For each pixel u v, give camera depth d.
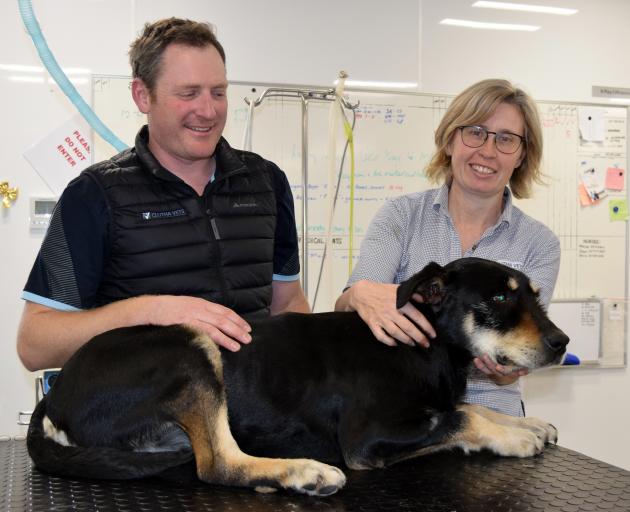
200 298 1.94
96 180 1.99
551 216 4.30
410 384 1.80
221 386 1.67
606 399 4.44
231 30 3.77
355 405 1.75
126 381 1.63
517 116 2.30
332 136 3.53
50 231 1.97
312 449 1.78
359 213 4.04
